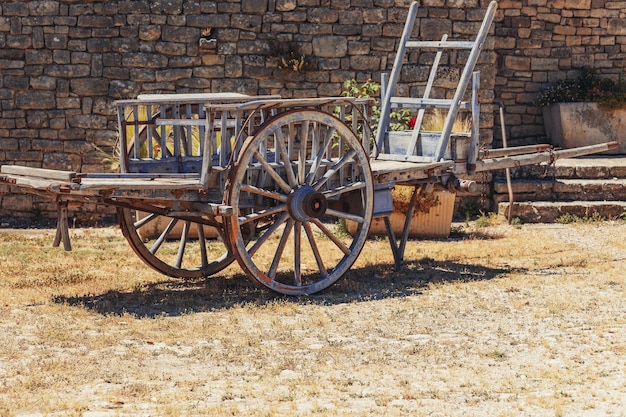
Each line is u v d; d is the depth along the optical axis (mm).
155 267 10414
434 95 15391
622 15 17438
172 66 15000
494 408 6211
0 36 14945
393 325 8445
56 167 15117
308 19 15086
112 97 15008
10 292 9836
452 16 15352
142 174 9539
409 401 6375
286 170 9461
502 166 11086
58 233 9070
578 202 15055
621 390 6535
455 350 7621
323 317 8727
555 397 6402
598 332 8070
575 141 16938
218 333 8180
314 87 15188
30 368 7121
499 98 17328
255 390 6613
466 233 13969
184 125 9750
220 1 14969
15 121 15078
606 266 11125
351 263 10008
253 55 15055
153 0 14875
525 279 10414
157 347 7758
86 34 14953
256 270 9359
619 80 17484
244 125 9133
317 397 6469
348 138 9750
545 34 17328
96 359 7391
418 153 11023
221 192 9305
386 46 15250
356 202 10227
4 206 15211
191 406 6246
